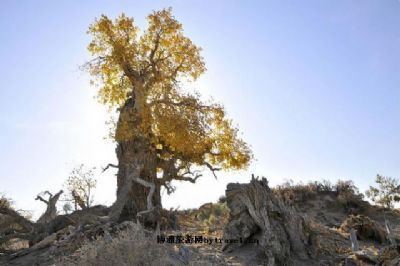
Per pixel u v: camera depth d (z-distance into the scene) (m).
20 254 18.92
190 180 27.34
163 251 11.71
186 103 27.08
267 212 16.70
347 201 31.59
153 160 26.33
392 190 25.17
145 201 25.48
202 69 28.45
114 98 28.48
